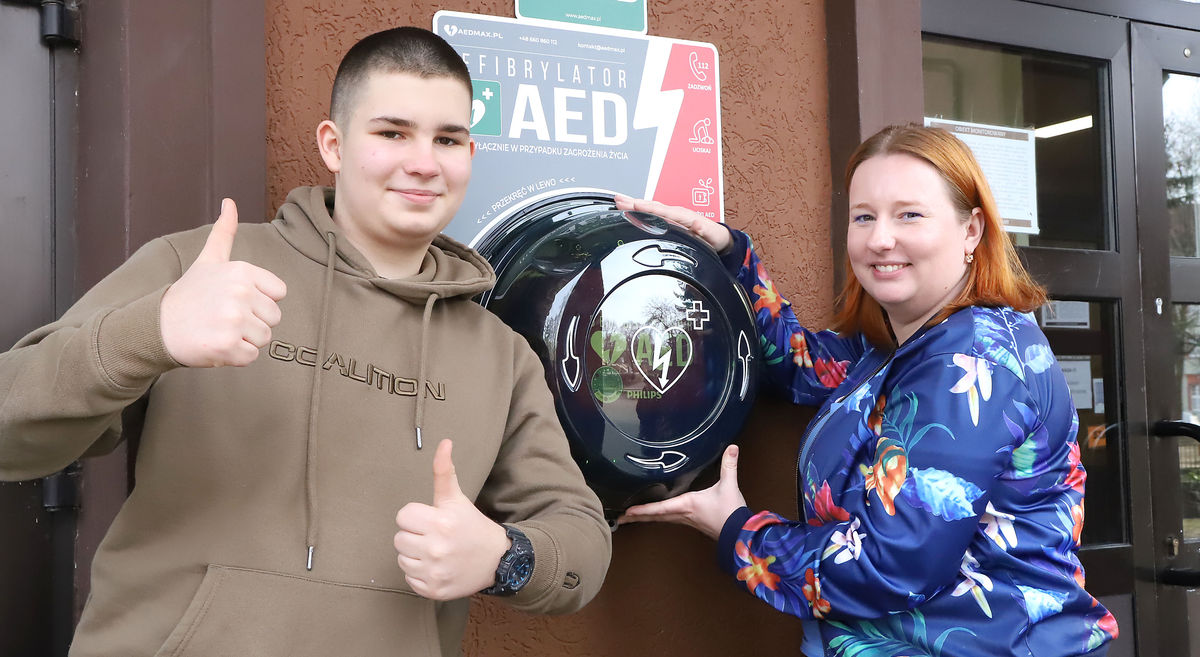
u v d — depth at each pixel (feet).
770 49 5.69
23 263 4.14
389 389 3.21
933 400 3.68
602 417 4.22
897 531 3.57
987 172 6.70
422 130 3.35
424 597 3.04
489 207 4.80
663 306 4.41
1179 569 6.93
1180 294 7.29
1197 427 6.81
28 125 4.17
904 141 4.16
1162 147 7.31
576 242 4.33
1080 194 7.06
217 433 2.96
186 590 2.83
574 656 4.91
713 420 4.55
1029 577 3.75
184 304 2.44
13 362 2.65
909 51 5.80
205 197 4.10
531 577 2.96
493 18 4.87
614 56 5.17
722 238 4.98
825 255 5.79
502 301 4.34
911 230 4.08
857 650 3.85
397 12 4.69
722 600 5.32
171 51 4.07
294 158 4.46
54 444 2.61
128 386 2.47
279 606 2.83
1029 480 3.79
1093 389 6.97
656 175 5.26
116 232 3.96
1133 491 6.95
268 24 4.42
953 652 3.66
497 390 3.50
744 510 4.39
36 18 4.19
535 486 3.47
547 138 4.97
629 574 5.08
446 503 2.78
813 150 5.80
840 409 4.15
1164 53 7.32
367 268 3.34
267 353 3.08
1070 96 7.06
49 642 4.09
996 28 6.64
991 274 4.07
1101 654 3.90
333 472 3.05
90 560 4.06
